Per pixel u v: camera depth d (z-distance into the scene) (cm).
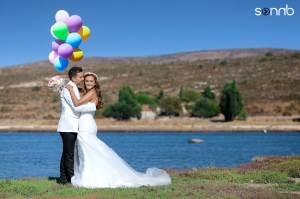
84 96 1361
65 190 1271
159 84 17175
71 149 1389
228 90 10612
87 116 1371
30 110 12862
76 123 1377
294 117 11162
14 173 2570
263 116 11494
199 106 11181
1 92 15938
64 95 1372
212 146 5312
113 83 17700
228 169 1953
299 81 15450
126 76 19188
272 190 1321
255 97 13888
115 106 10631
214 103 12238
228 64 19875
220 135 7800
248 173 1748
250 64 19188
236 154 4178
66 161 1395
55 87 1402
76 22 1409
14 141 6075
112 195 1192
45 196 1208
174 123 10275
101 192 1238
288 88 14700
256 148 5009
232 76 17500
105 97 14350
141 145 5509
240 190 1293
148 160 3525
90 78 1381
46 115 12162
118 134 8150
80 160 1372
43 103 13925
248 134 8038
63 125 1375
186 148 4988
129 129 8969
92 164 1359
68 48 1395
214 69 19138
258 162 2380
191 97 13438
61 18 1418
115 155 1405
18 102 14050
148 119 11081
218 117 11212
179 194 1230
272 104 12962
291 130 8706
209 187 1333
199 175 1686
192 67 19900
